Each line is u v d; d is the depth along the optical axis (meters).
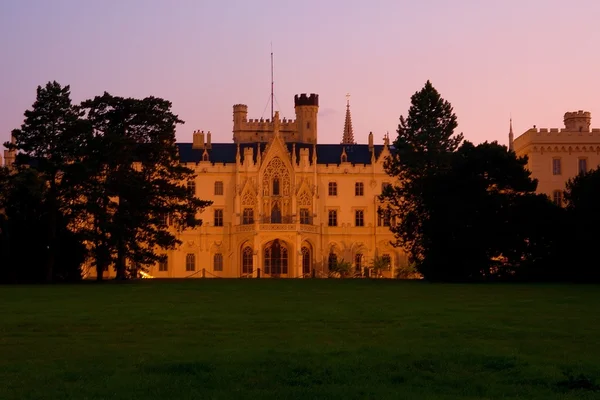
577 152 140.00
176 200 102.81
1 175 94.12
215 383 25.28
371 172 154.25
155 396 23.70
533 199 92.31
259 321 40.47
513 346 32.12
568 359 29.22
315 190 152.00
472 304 50.78
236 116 174.75
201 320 40.88
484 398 23.66
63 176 93.75
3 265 91.50
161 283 84.75
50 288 72.75
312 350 30.97
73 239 95.56
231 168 153.12
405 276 138.00
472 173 93.56
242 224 150.12
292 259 147.75
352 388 24.66
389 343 32.91
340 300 54.88
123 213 93.00
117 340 33.81
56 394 23.86
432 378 26.22
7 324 39.09
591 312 44.91
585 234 87.19
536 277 91.31
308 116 170.62
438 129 115.94
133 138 98.25
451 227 90.44
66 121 93.19
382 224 153.12
